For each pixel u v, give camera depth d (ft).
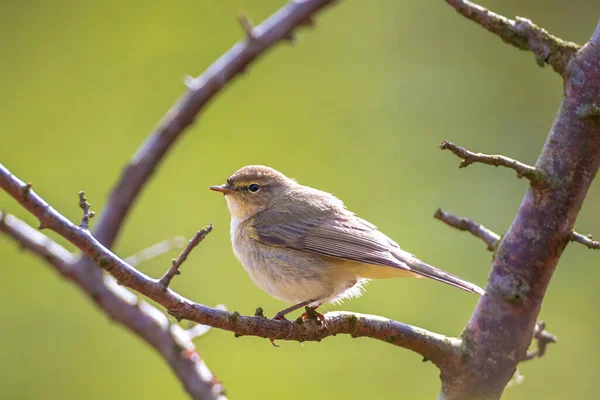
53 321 41.60
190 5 50.16
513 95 46.24
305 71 49.14
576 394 38.91
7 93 47.80
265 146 46.96
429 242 42.39
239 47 30.32
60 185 45.68
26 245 28.35
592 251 42.04
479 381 19.36
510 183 43.80
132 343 40.98
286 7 30.50
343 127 47.09
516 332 19.24
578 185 18.60
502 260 19.42
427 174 44.83
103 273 28.76
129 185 29.14
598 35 18.67
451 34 48.75
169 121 29.68
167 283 16.98
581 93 18.57
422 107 47.09
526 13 46.68
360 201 44.27
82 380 40.22
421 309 40.50
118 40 49.67
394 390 38.58
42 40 49.34
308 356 39.99
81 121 47.50
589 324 40.32
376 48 49.34
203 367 26.48
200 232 16.89
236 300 41.91
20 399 39.70
